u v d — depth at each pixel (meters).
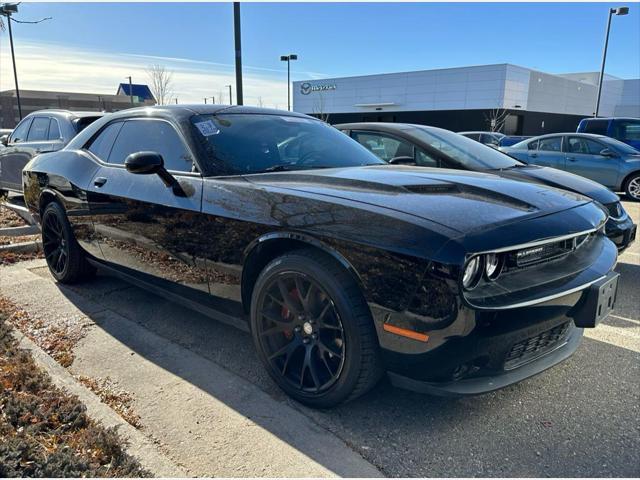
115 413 2.36
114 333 3.39
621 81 50.97
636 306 4.05
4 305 3.81
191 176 3.01
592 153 10.37
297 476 2.04
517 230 2.19
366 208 2.29
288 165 3.24
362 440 2.29
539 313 2.13
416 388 2.22
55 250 4.42
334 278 2.26
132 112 3.77
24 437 2.07
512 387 2.75
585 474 2.08
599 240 2.82
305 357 2.49
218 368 2.94
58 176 4.06
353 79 44.53
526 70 38.94
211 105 3.65
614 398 2.64
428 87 40.62
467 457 2.19
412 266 2.03
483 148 5.63
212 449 2.21
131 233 3.38
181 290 3.17
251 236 2.58
